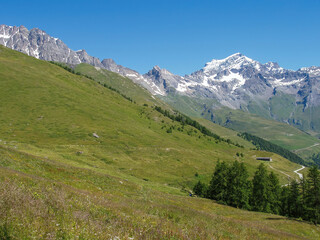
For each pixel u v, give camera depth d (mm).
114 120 172000
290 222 58188
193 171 128875
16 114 137125
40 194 15070
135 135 157500
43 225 10141
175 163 133875
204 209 49406
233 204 82875
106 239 10484
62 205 13398
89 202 16672
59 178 33969
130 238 11086
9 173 21000
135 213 18438
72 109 166750
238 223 30859
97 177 43438
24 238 8969
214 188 90688
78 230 10492
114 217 14758
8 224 9375
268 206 85000
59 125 136875
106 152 117625
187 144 188750
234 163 88562
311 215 69250
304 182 76688
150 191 49656
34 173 32562
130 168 106188
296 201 84938
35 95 170625
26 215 10695
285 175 199875
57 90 191875
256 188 86562
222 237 18234
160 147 148750
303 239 33344
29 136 113438
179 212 26984
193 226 19047
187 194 80125
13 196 12227
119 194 35531
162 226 14484
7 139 102125
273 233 30922
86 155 104062
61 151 100125
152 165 120750
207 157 167375
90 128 143625
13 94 161875
